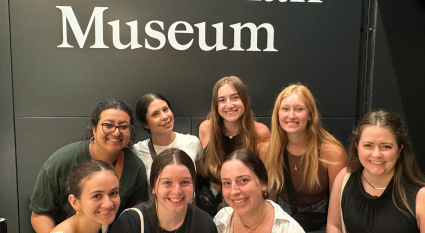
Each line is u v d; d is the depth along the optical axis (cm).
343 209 203
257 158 184
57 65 278
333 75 306
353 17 302
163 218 177
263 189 185
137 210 178
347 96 310
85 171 174
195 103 294
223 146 266
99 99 284
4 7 268
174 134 271
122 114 220
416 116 318
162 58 286
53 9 271
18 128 280
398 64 311
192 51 288
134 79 286
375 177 189
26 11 270
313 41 300
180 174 170
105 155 224
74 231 179
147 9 279
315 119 237
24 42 273
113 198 176
